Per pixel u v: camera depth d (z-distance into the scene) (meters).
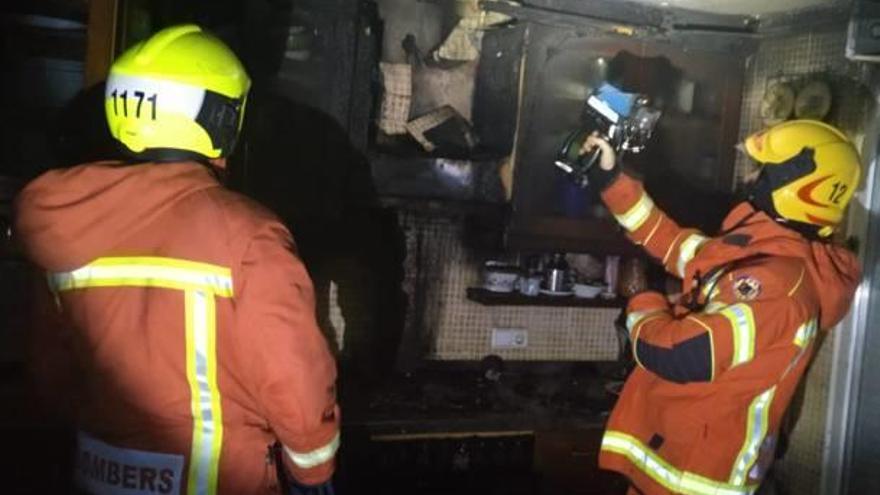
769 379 1.52
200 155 1.30
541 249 2.27
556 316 2.67
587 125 1.91
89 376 1.23
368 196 2.09
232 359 1.23
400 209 2.18
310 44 1.98
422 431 2.09
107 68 1.74
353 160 2.06
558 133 2.23
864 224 2.09
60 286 1.23
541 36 2.13
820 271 1.56
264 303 1.18
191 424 1.22
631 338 1.59
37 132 1.83
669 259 1.86
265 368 1.18
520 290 2.50
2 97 1.81
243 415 1.26
